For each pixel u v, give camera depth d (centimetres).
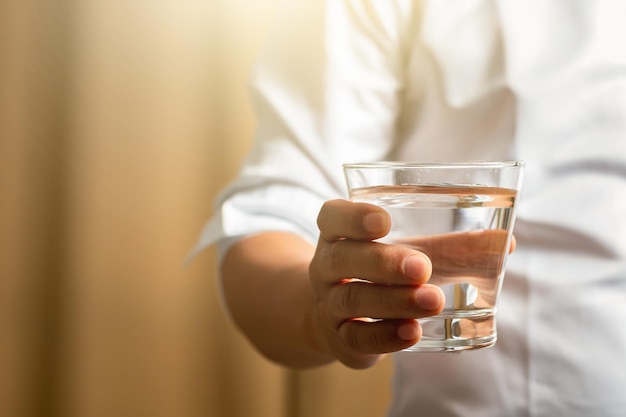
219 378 171
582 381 77
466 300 51
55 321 165
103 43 165
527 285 78
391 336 51
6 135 161
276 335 69
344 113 82
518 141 79
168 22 167
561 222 77
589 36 79
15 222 163
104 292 167
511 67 80
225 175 172
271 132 84
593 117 79
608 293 77
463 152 82
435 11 84
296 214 79
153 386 169
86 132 165
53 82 163
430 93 84
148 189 168
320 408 172
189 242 171
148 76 167
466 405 79
